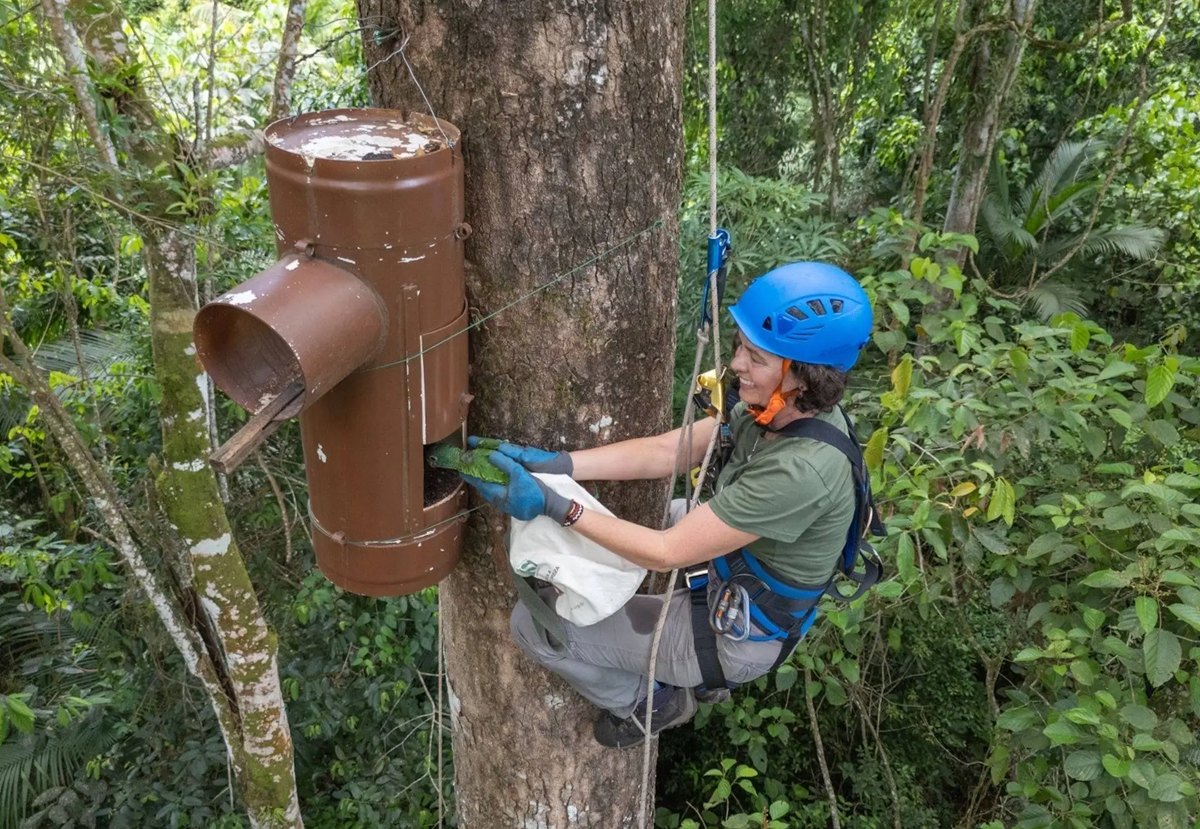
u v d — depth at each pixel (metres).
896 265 5.58
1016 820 4.70
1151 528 2.84
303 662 5.26
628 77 1.60
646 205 1.73
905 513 3.24
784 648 1.95
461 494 1.84
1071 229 8.30
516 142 1.61
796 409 1.78
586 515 1.69
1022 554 3.31
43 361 5.31
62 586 5.29
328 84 5.73
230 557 2.91
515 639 2.01
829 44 7.32
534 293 1.73
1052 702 3.30
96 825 5.11
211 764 5.10
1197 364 3.01
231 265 4.14
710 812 5.27
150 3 4.85
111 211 2.80
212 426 3.41
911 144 8.26
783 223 5.59
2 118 2.49
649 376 1.92
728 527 1.69
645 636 1.95
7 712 3.31
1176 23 7.93
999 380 3.39
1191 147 7.77
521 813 2.46
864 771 5.19
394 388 1.54
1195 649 2.50
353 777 5.20
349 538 1.71
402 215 1.40
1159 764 2.58
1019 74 7.77
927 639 4.94
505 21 1.53
